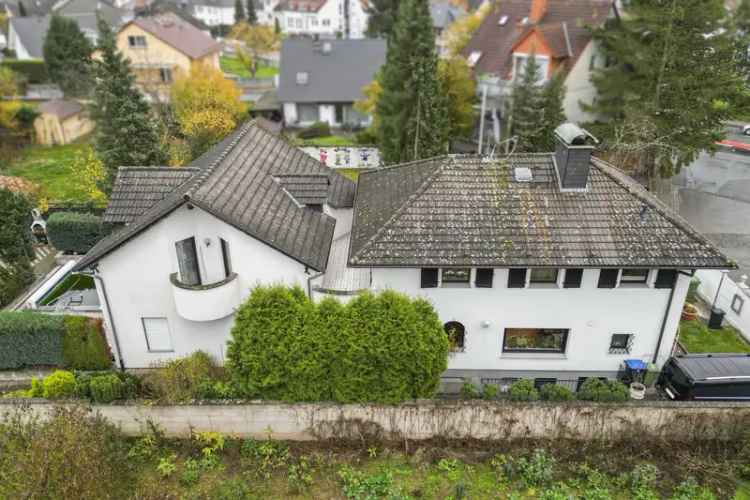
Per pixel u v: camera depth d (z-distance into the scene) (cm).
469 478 1688
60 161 4919
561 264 1847
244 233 1923
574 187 2003
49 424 1617
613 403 1795
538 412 1786
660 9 3173
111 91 3431
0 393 2077
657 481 1677
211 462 1734
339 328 1722
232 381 1841
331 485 1661
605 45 3878
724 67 3156
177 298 1955
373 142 4684
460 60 4128
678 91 3188
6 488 1456
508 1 4672
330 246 2206
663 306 1964
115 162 3425
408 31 3638
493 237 1908
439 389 2112
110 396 1798
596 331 2022
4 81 5647
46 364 2188
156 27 6256
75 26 6450
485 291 1953
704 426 1797
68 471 1477
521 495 1636
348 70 5988
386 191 2288
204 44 6719
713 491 1659
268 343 1725
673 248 1878
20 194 3030
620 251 1873
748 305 2358
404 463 1745
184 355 2161
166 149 3722
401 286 1962
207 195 1886
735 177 3656
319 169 2723
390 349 1712
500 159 2100
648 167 3272
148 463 1741
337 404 1794
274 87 7400
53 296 2678
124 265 1977
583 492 1644
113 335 2112
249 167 2280
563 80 3781
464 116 4144
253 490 1642
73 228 3072
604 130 3503
